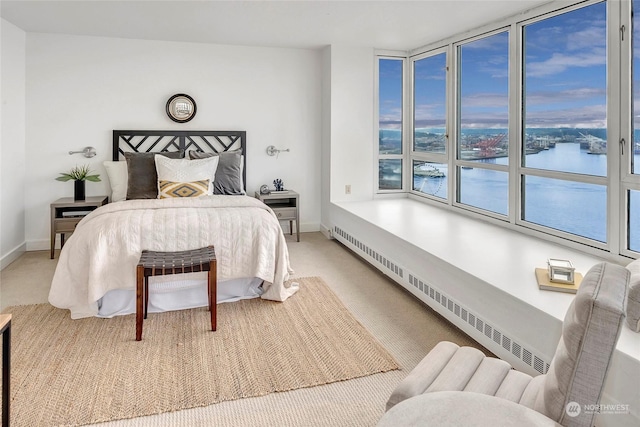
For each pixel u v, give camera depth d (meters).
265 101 5.61
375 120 5.63
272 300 3.54
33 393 2.25
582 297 1.26
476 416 1.30
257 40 5.14
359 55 5.45
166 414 2.11
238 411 2.14
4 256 4.38
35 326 3.03
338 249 5.18
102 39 5.02
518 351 2.37
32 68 4.86
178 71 5.28
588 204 3.28
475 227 4.11
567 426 1.25
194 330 3.01
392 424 1.29
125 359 2.61
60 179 4.74
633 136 2.88
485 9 3.77
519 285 2.54
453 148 4.88
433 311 3.39
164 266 2.84
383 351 2.72
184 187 4.48
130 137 5.16
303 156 5.82
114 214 3.38
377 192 5.78
